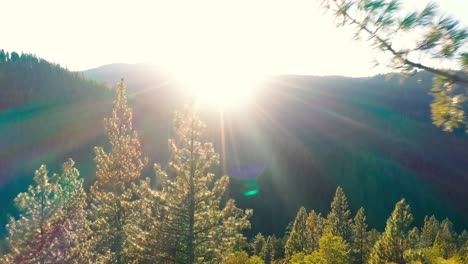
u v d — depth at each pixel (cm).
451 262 1641
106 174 2588
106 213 2530
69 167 2188
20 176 13538
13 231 2017
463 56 421
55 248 2056
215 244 1902
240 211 2006
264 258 6438
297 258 4166
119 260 2284
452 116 450
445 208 14138
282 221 13662
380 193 15062
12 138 14588
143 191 1953
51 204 2059
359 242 4900
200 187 1914
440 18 427
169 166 1917
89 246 2266
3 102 16300
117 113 2655
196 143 1917
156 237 1883
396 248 3038
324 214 14375
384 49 458
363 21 456
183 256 1886
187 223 1903
